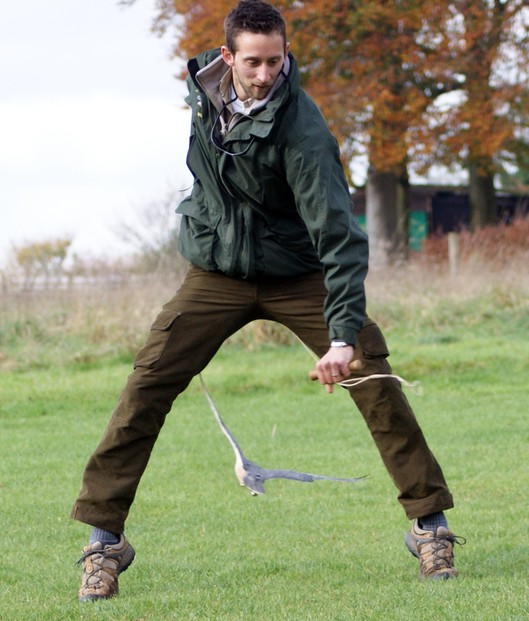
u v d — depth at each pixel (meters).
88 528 12.97
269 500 14.22
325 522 12.84
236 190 9.28
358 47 49.06
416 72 49.19
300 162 8.88
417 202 69.56
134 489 9.54
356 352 9.45
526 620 8.11
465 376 24.91
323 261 8.99
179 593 9.55
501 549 11.05
